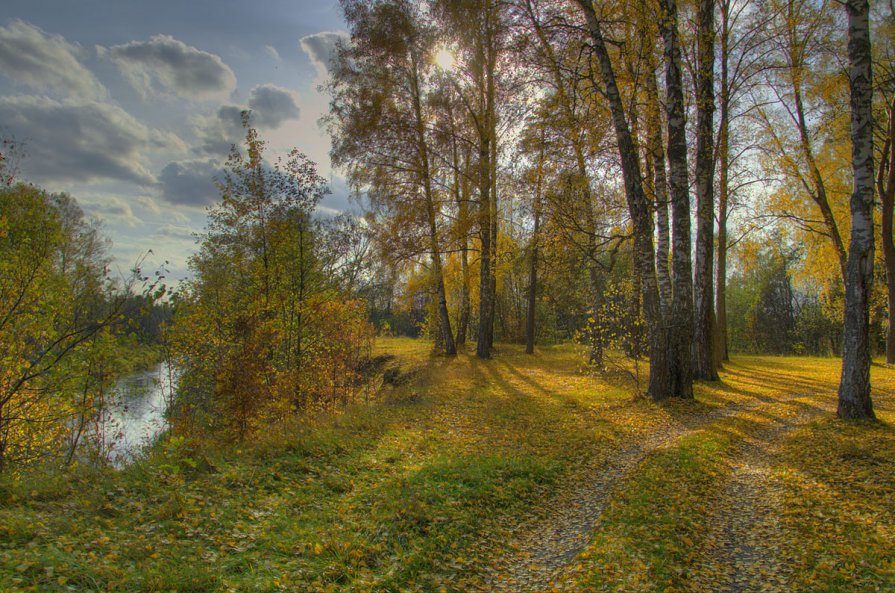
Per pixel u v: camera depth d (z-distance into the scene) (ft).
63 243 32.78
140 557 14.52
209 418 37.70
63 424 31.24
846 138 65.46
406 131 70.85
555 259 65.72
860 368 33.24
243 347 35.42
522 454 29.99
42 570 12.71
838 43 57.77
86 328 28.04
